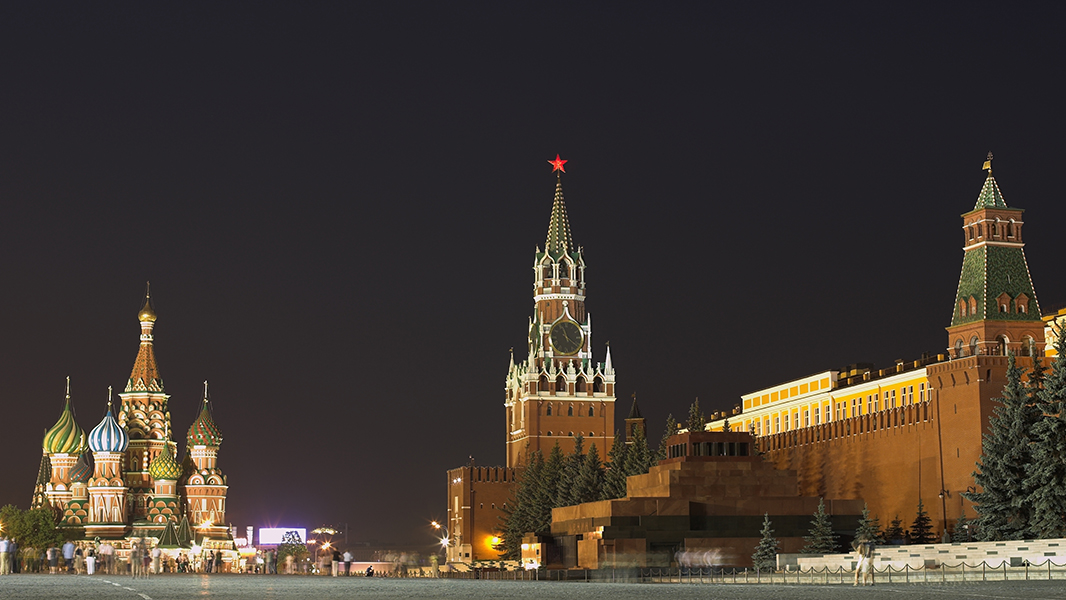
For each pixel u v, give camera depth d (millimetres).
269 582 67562
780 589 55656
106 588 54125
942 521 116312
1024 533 90000
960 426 114938
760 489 123500
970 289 116938
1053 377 89500
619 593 53219
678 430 171000
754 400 191750
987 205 116688
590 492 171250
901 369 153000
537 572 113688
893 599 44250
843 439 137000
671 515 119438
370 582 69500
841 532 121062
